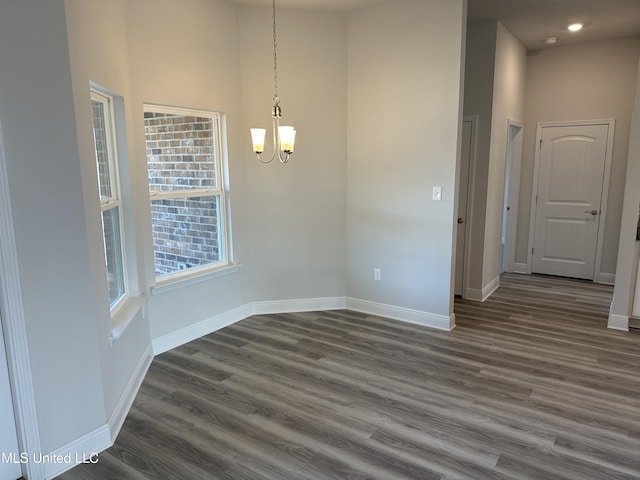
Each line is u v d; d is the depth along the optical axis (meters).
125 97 3.04
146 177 3.33
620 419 2.63
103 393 2.37
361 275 4.54
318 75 4.23
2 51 1.84
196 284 3.84
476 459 2.27
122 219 3.12
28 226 1.97
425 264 4.12
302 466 2.23
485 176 4.83
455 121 3.78
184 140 3.72
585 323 4.26
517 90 5.57
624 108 5.38
